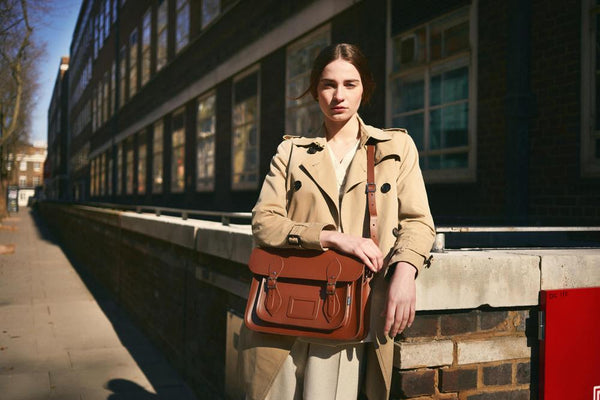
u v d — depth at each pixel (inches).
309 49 328.8
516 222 180.5
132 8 890.1
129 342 236.8
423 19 234.1
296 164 67.8
